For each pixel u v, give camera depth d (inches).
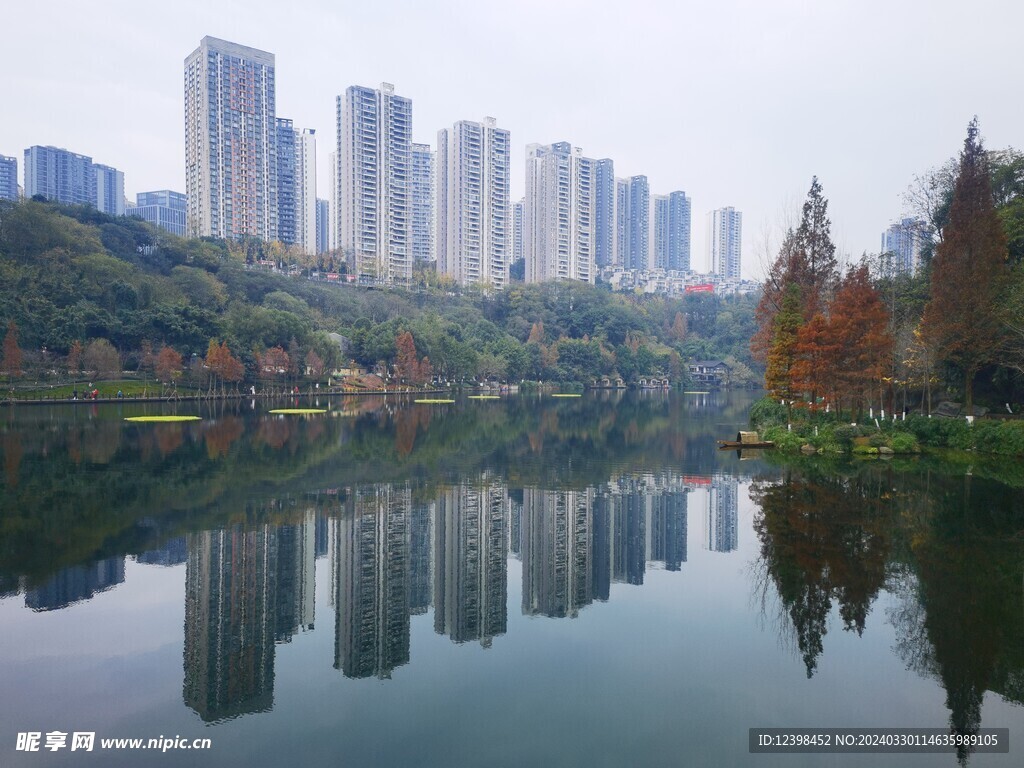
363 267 7057.1
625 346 6732.3
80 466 1416.1
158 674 516.7
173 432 2090.3
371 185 7229.3
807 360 1868.8
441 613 648.4
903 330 2034.9
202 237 6309.1
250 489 1200.8
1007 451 1552.7
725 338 7721.5
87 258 4252.0
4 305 3344.0
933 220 2330.2
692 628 605.9
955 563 760.3
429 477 1360.7
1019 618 605.9
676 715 456.1
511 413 3230.8
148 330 3814.0
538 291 7504.9
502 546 878.4
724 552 835.4
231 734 434.0
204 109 6953.7
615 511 1070.4
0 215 4335.6
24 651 552.7
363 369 5123.0
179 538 883.4
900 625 593.3
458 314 6520.7
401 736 431.8
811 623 605.0
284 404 3602.4
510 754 409.7
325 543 875.4
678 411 3511.3
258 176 7386.8
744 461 1589.6
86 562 781.3
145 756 410.3
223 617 629.6
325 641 581.6
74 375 3499.0
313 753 412.2
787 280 2266.2
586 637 589.9
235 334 4160.9
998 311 1686.8
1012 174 2113.7
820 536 883.4
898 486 1213.1
